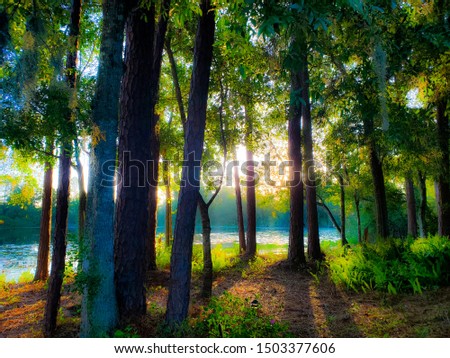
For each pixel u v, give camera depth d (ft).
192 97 18.07
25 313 21.91
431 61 19.71
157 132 33.40
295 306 21.24
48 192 35.78
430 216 61.72
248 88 26.66
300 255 35.01
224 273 34.01
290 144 36.68
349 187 56.24
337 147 34.99
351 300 21.03
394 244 27.22
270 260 40.93
